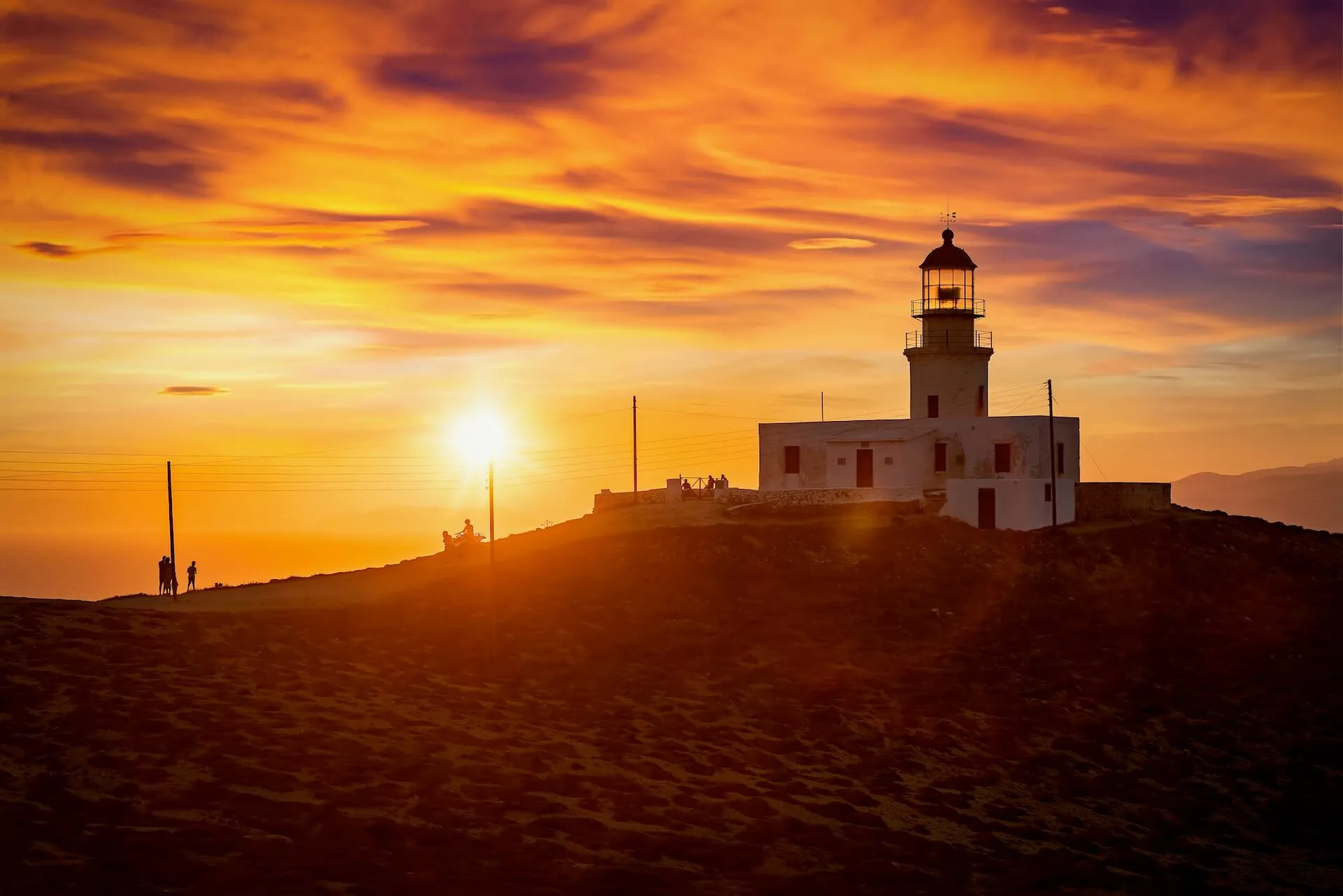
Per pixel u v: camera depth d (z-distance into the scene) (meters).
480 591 76.75
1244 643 77.62
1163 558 87.06
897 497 92.56
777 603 78.12
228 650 62.19
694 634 73.31
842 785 56.69
